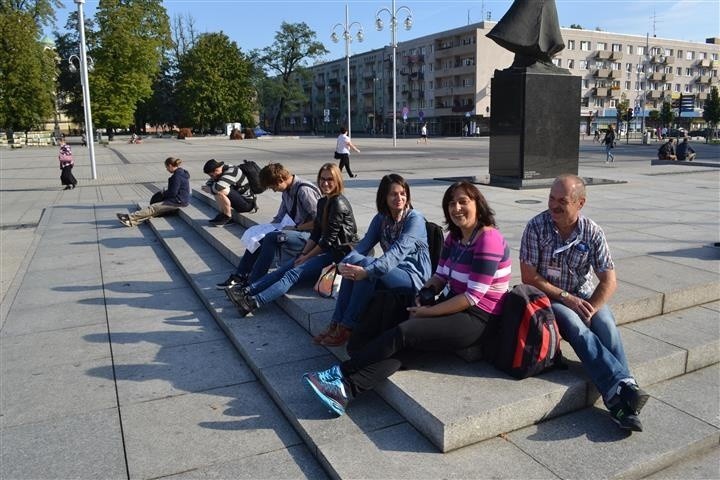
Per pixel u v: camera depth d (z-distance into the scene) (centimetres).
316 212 541
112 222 1126
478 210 359
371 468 291
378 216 458
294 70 8456
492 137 1285
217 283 632
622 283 491
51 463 323
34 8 5722
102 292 659
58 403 395
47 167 2678
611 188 1221
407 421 338
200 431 354
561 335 359
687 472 301
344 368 346
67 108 7050
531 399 326
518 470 288
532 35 1170
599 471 287
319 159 2705
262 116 10688
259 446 336
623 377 323
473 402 321
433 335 344
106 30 5762
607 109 8262
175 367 450
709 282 492
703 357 401
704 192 1148
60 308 605
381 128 9531
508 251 365
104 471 314
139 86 5966
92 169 2000
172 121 8006
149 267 767
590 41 8100
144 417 373
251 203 901
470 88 7356
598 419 336
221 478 306
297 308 496
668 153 2189
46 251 881
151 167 2525
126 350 486
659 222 805
